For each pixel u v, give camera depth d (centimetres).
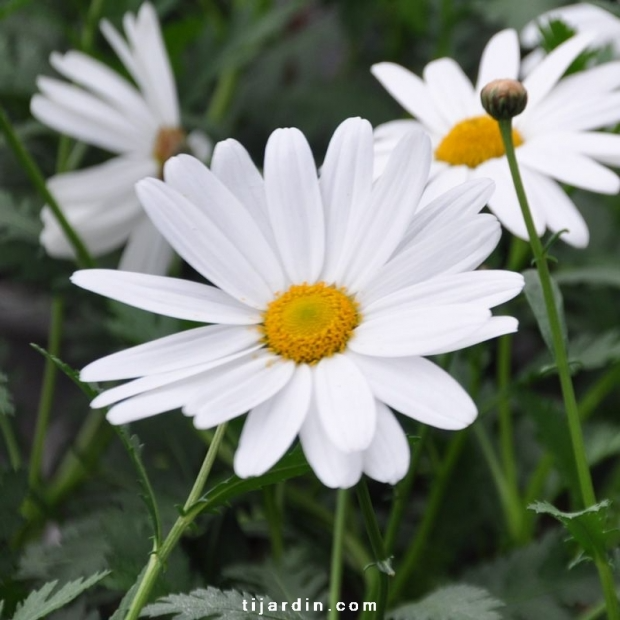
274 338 39
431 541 48
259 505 48
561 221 43
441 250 40
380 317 39
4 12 47
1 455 51
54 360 39
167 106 51
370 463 38
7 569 43
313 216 40
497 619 41
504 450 48
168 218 40
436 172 44
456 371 48
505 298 39
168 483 48
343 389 38
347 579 49
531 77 45
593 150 44
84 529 45
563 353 41
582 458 41
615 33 50
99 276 40
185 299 40
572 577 45
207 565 45
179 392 39
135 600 39
